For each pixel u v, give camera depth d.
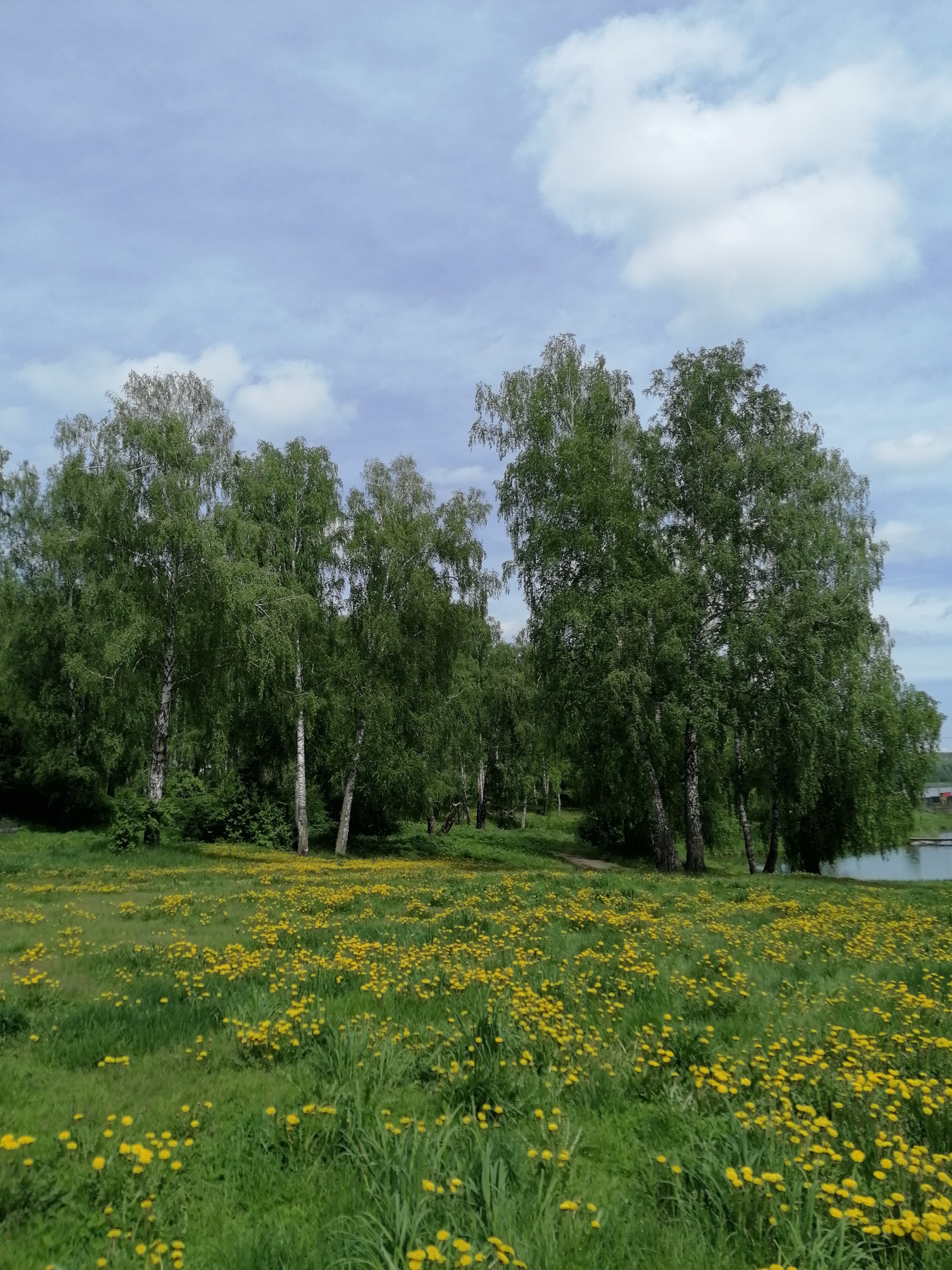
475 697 43.97
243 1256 3.72
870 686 34.56
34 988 8.55
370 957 9.98
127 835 28.98
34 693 42.34
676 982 8.86
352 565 36.69
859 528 36.78
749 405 31.06
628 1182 4.63
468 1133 4.86
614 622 28.05
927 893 22.05
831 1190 4.09
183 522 28.64
